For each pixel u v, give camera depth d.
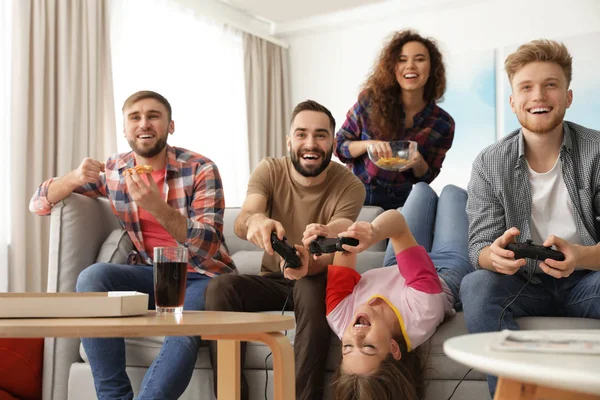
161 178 2.25
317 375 1.73
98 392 1.72
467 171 4.68
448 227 2.26
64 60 3.50
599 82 4.30
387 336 1.55
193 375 1.86
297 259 1.74
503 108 4.60
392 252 2.16
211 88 4.82
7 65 3.29
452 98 4.75
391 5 4.96
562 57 1.77
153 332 0.90
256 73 5.17
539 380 0.53
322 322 1.75
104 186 2.29
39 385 2.04
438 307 1.68
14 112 3.26
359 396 1.49
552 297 1.76
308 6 5.05
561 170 1.79
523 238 1.79
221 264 2.15
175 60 4.52
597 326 1.64
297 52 5.50
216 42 4.88
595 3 4.35
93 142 3.65
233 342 1.47
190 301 1.93
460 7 4.80
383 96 3.25
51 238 2.14
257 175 2.14
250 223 1.85
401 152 2.16
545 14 4.50
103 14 3.84
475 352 0.63
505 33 4.63
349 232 1.67
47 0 3.46
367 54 5.18
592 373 0.50
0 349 2.01
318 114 2.06
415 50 3.21
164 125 2.22
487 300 1.65
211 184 2.20
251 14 5.21
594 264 1.56
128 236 2.22
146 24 4.29
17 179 3.23
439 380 1.70
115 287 1.94
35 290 3.25
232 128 4.99
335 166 2.19
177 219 2.03
